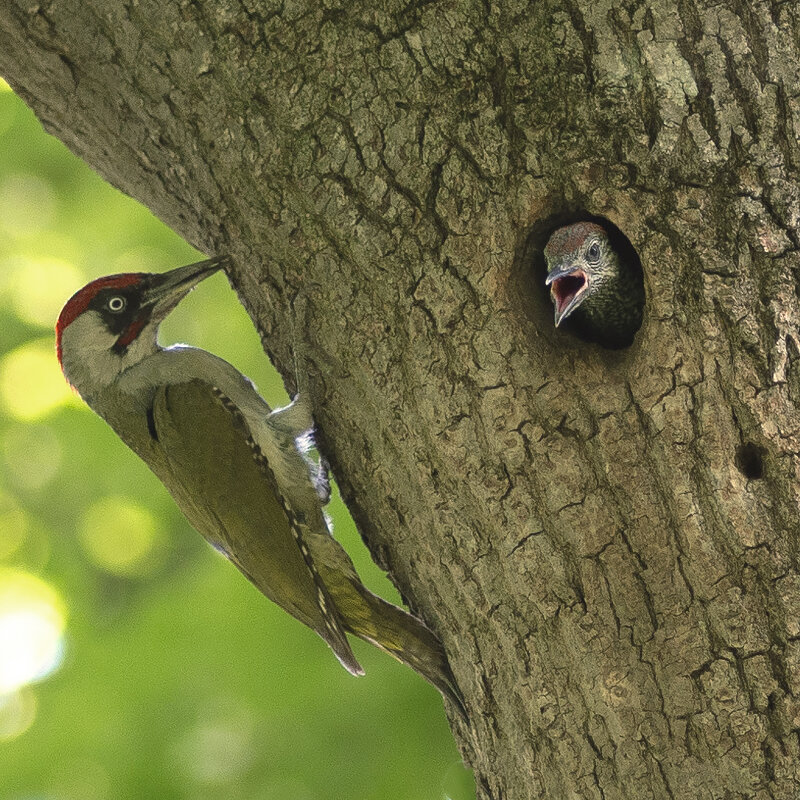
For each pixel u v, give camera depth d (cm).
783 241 682
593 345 740
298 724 1235
